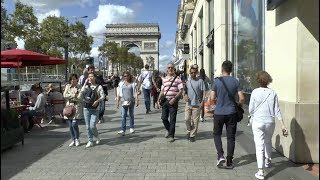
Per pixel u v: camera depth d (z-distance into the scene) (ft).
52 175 24.48
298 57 24.76
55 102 48.49
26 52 48.70
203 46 91.86
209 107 47.11
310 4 24.56
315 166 24.39
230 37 55.06
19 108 41.06
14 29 107.55
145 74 60.59
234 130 25.53
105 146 33.50
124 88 39.32
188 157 28.99
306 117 24.73
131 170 25.41
